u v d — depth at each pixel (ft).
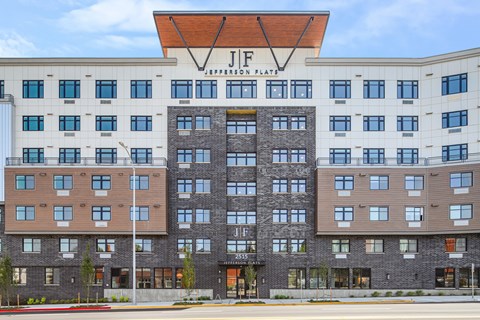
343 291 171.53
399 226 171.12
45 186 172.04
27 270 172.35
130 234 172.35
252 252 178.19
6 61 180.34
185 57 182.91
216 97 181.27
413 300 146.00
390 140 179.63
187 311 119.14
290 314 103.04
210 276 175.01
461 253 168.96
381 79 181.47
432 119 178.19
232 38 179.01
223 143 180.04
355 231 171.63
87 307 140.67
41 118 180.14
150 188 172.96
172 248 175.83
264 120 180.34
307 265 174.91
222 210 177.99
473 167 165.27
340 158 179.01
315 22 170.19
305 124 180.75
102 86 181.68
